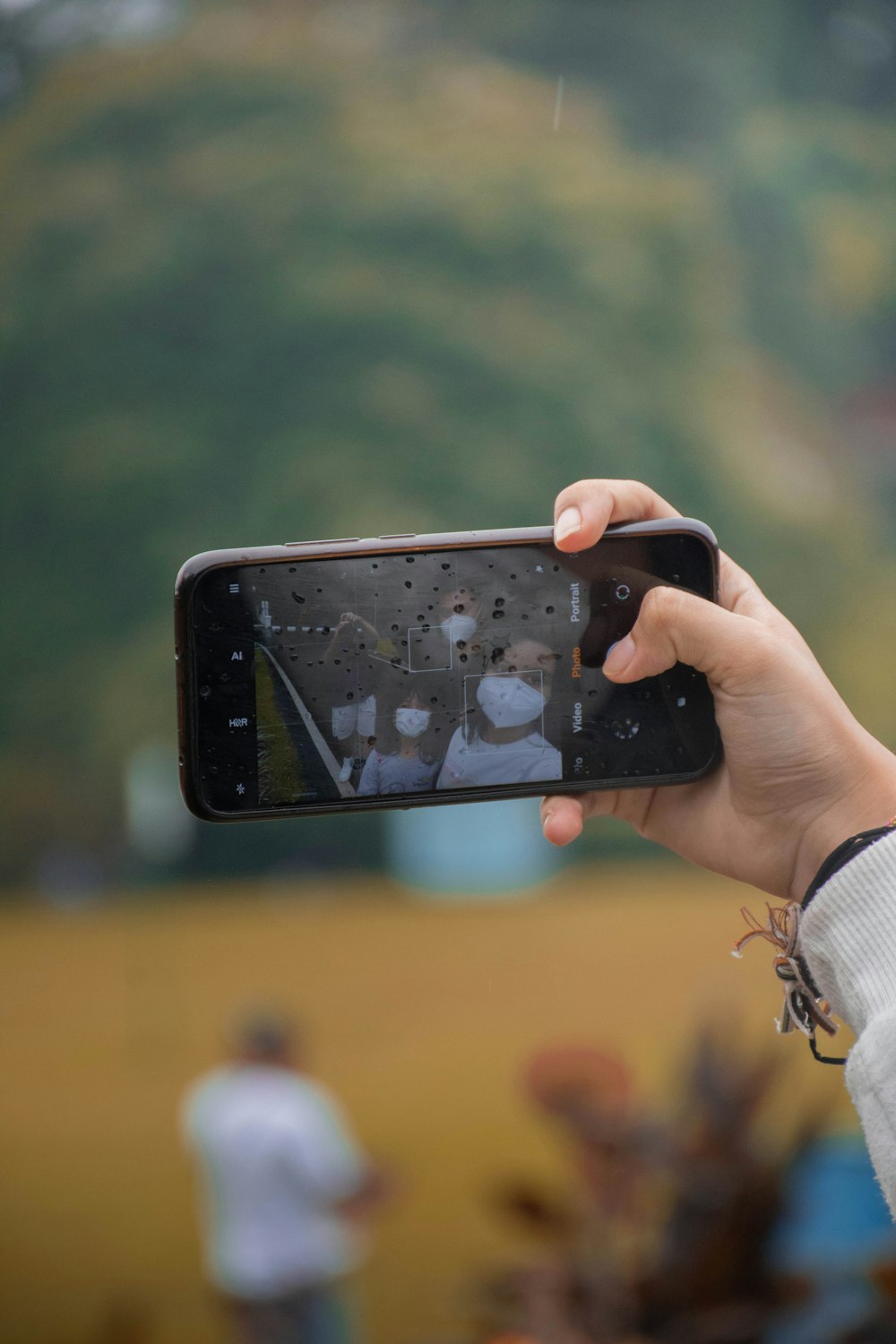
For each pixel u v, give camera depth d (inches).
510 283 1312.7
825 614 1300.4
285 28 1417.3
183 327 1293.1
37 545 1233.4
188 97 1365.7
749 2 1460.4
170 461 1246.9
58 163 1344.7
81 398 1280.8
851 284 1440.7
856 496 1370.6
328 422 1259.8
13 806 1126.4
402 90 1396.4
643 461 1289.4
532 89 1425.9
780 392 1391.5
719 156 1434.5
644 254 1348.4
